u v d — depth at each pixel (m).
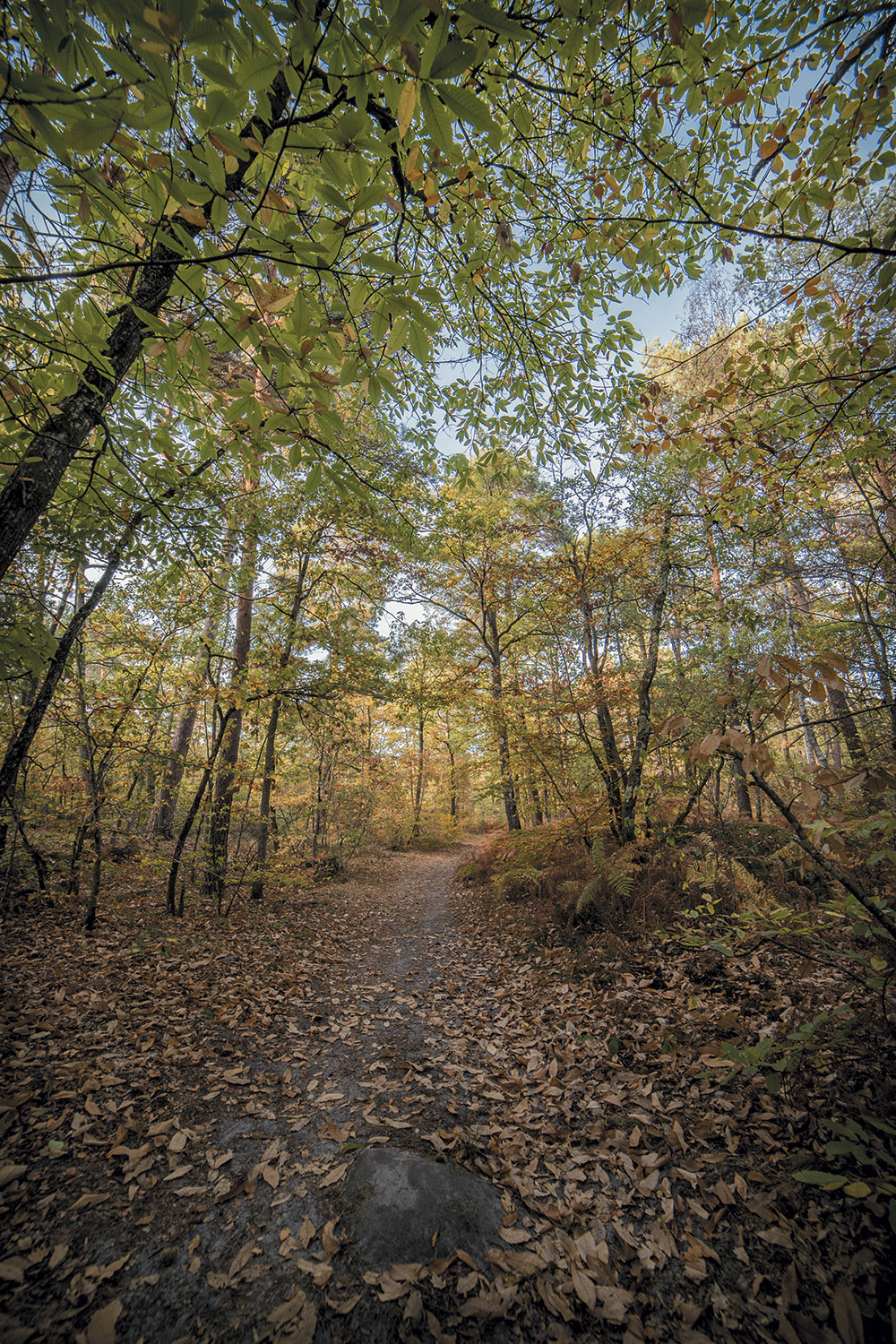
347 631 9.64
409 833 20.23
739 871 5.12
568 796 7.41
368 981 5.70
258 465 2.57
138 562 5.40
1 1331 1.81
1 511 2.54
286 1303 1.95
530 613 10.67
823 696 1.90
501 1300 1.98
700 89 2.67
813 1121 2.63
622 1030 3.87
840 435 4.10
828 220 2.87
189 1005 4.46
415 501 8.87
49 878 7.42
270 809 9.57
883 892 4.24
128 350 2.85
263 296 1.56
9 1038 3.57
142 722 6.89
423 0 1.05
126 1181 2.53
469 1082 3.53
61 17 1.18
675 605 7.95
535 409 4.68
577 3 1.78
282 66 1.21
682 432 4.49
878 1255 1.99
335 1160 2.75
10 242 2.11
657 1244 2.21
